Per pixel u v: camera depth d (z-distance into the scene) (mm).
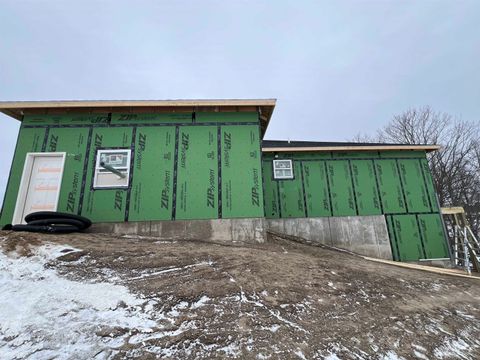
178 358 2207
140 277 3588
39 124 7008
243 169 7051
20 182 6535
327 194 10227
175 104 7055
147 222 6555
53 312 2666
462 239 9086
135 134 7121
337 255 7148
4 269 3395
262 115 7812
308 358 2346
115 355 2174
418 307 3873
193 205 6742
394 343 2793
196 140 7199
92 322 2566
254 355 2309
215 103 7141
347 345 2631
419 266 7543
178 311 2881
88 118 7152
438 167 19656
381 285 4551
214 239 6527
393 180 10273
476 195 18641
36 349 2188
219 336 2531
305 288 3836
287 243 7586
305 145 11344
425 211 9938
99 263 3869
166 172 6918
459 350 2877
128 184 6754
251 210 6789
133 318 2686
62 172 6711
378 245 9641
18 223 6301
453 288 5332
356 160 10531
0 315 2574
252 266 4305
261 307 3137
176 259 4281
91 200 6598
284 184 10336
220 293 3322
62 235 5148
